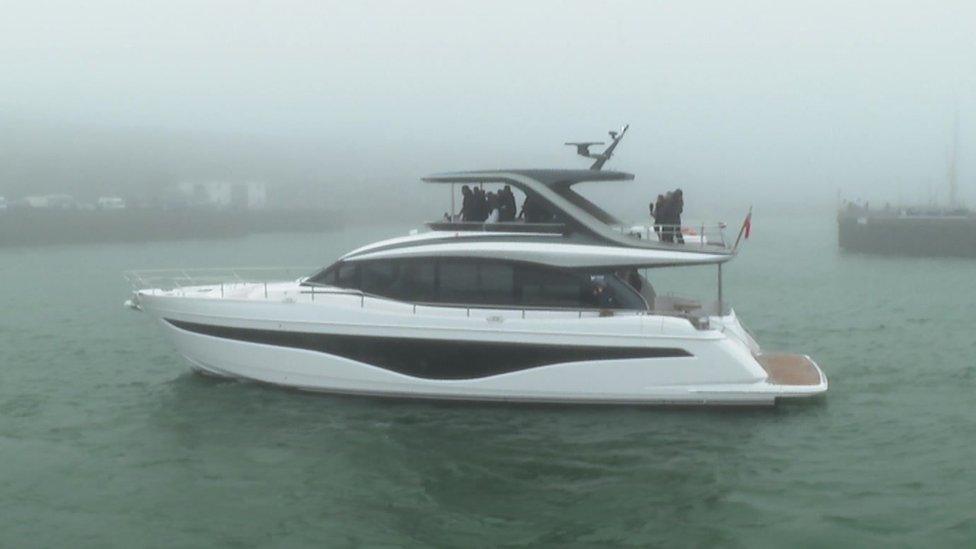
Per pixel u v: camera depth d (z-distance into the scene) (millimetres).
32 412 17422
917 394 18375
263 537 11633
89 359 23266
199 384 18234
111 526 11945
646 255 16531
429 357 16469
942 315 33750
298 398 17172
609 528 11859
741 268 64750
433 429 15633
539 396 16391
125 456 14641
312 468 14000
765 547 11203
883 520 11891
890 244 82938
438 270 16844
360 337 16672
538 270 16625
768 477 13508
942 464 13930
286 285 18781
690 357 16031
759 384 16109
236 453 14641
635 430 15523
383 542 11477
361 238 135750
